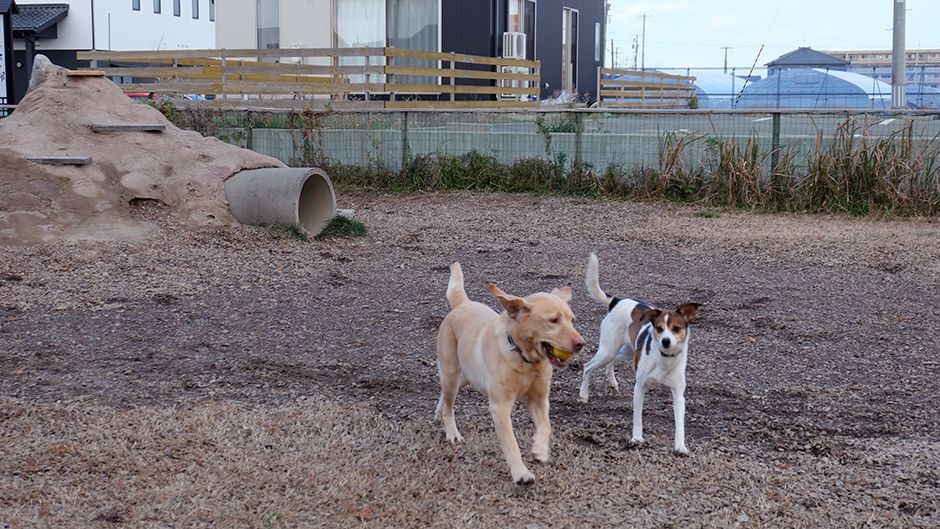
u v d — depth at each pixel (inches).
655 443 224.7
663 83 1197.7
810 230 525.0
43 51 1473.9
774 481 202.4
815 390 263.6
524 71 951.6
